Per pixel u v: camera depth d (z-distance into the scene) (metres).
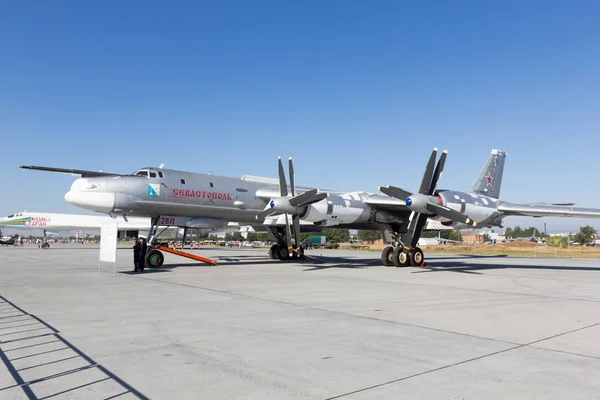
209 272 16.67
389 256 20.47
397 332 6.50
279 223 21.27
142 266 16.75
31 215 51.03
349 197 19.67
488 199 19.55
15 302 9.16
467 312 8.23
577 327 6.96
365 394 4.01
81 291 10.92
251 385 4.23
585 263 27.34
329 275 15.70
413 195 17.88
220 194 19.78
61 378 4.40
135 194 17.56
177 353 5.30
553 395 4.02
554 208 18.55
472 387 4.21
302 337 6.15
